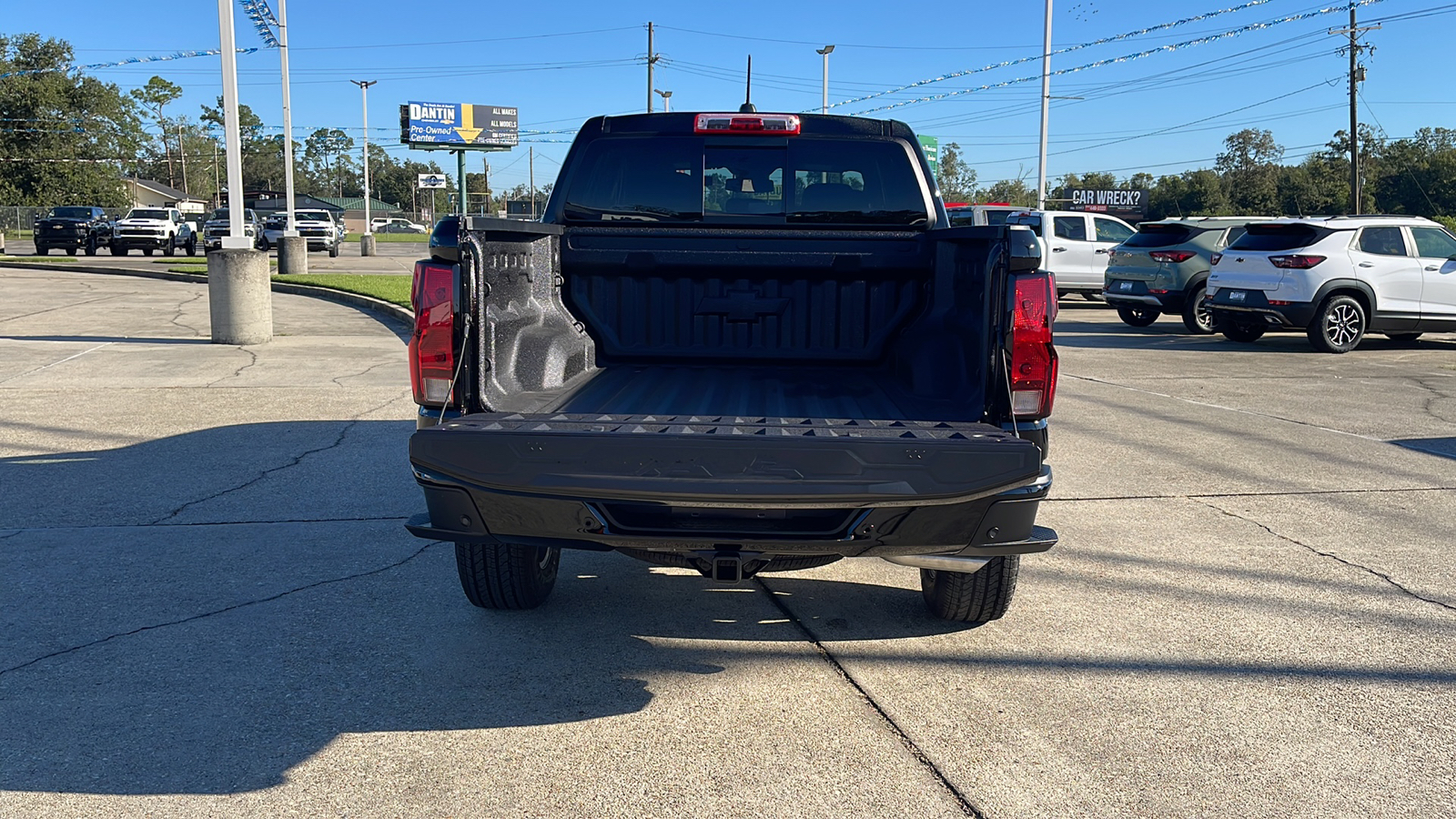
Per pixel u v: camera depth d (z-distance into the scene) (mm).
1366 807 3021
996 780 3148
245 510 5895
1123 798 3055
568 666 3939
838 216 5121
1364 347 14984
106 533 5438
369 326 15508
